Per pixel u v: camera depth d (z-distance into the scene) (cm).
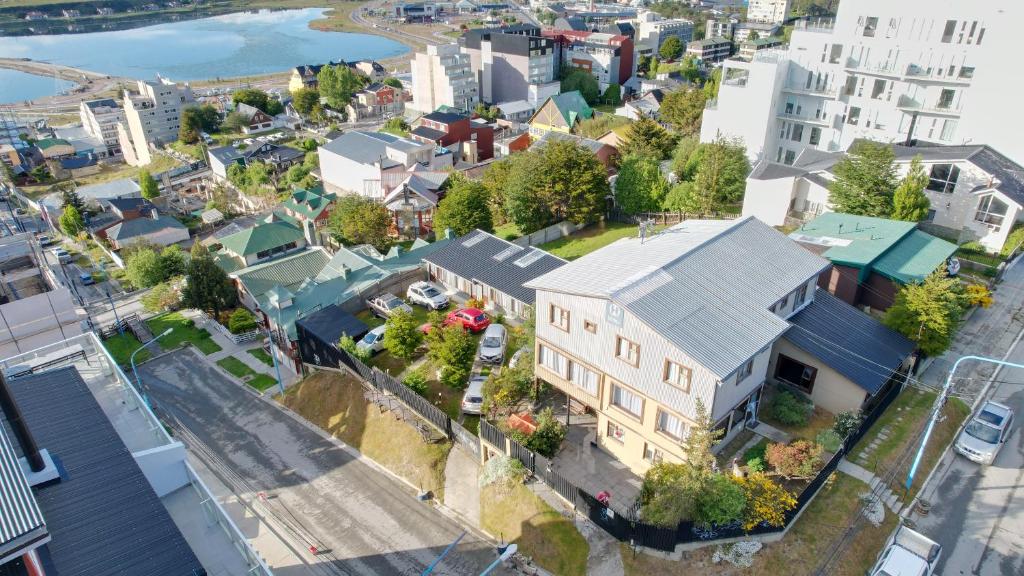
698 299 3275
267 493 3781
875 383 3459
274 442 4256
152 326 6272
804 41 7650
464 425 3812
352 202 7769
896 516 3030
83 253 10081
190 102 17375
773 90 7750
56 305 5281
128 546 2361
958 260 4862
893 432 3491
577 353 3462
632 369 3186
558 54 16738
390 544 3344
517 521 3234
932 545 2738
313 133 16312
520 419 3497
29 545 2098
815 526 2942
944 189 5616
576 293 3309
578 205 6912
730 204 7094
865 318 3934
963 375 3972
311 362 4894
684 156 8069
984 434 3378
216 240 9712
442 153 10188
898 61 7031
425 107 15938
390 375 4253
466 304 5066
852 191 5503
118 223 10662
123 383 3638
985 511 3059
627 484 3303
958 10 6512
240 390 4944
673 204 6844
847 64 7388
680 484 2762
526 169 6869
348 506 3619
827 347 3634
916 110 6912
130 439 3253
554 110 12325
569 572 2959
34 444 2583
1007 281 4997
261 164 13138
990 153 5794
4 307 5047
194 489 2995
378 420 4094
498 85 15950
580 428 3706
